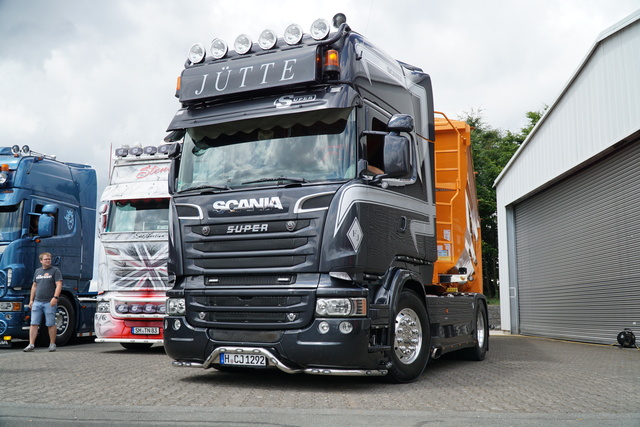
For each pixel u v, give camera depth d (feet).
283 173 21.33
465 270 31.86
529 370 27.53
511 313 63.21
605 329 44.75
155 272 36.78
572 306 50.31
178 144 23.99
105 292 37.47
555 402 18.47
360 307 19.92
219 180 22.24
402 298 22.49
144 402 18.10
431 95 27.78
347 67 21.65
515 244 64.18
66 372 25.73
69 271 45.96
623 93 39.06
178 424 15.06
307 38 22.48
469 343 30.58
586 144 44.75
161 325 36.35
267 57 22.47
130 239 37.35
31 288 41.70
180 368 27.20
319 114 21.56
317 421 15.40
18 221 41.98
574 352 38.11
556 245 53.62
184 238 22.25
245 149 22.21
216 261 21.57
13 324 40.96
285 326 20.26
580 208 48.80
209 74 23.17
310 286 20.21
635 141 39.78
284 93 22.06
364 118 21.72
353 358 19.70
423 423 15.17
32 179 43.09
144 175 38.73
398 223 22.94
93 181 49.42
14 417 15.88
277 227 20.75
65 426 15.02
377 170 21.93
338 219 20.16
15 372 25.76
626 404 18.17
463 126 31.89
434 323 25.34
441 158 31.50
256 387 21.35
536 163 55.52
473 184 35.47
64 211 45.85
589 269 47.24
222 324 21.22
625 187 41.34
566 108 48.39
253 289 20.95
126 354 35.63
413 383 22.63
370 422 15.30
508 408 17.35
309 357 19.95
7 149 43.39
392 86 24.44
